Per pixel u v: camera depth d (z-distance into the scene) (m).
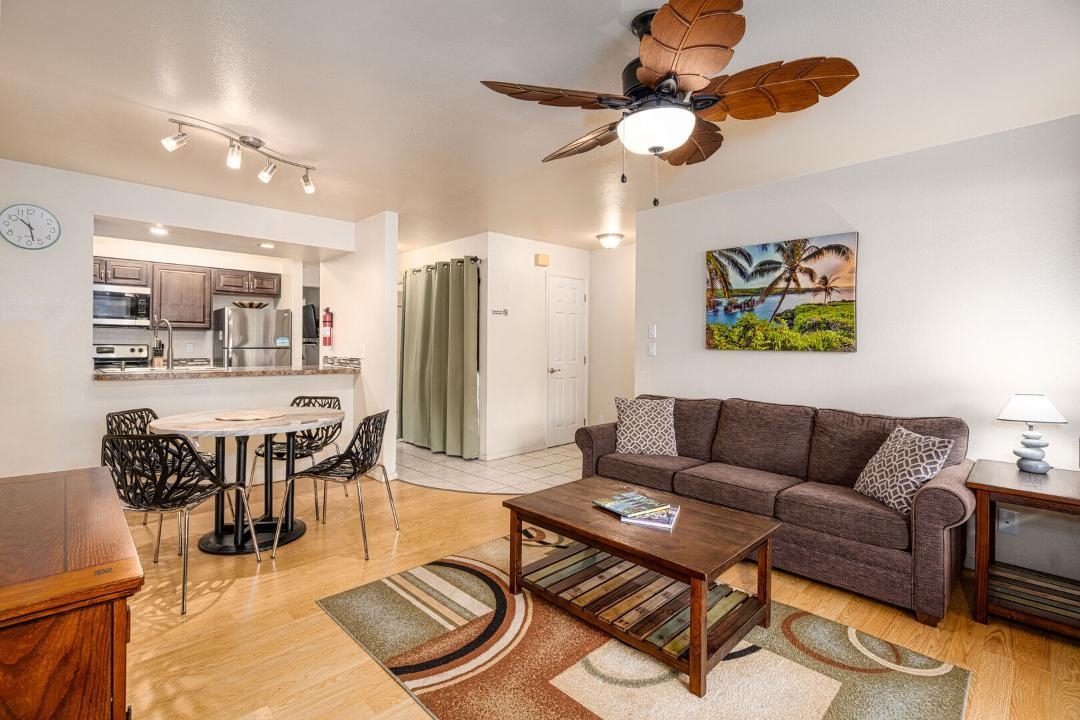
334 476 2.96
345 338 5.04
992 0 1.68
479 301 5.42
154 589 2.52
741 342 3.72
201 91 2.31
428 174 3.44
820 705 1.75
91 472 1.57
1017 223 2.69
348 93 2.34
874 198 3.15
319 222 4.62
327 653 2.01
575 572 2.61
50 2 1.69
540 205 4.22
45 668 0.80
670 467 3.34
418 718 1.67
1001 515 2.74
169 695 1.76
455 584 2.60
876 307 3.15
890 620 2.31
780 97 1.82
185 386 3.91
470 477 4.70
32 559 0.92
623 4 1.72
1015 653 2.05
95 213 3.48
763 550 2.24
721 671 1.93
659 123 1.69
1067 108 2.46
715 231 3.89
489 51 2.01
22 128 2.70
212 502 3.89
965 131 2.74
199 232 4.01
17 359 3.24
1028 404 2.37
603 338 6.36
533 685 1.83
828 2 1.69
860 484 2.74
